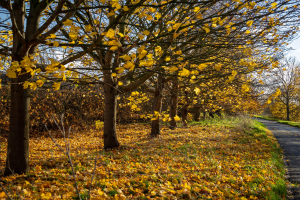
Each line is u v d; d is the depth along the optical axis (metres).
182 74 2.27
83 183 3.30
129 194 2.97
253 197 3.22
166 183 3.38
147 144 7.57
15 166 3.72
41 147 7.70
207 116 23.06
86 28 2.23
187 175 4.11
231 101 12.42
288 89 25.84
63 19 3.55
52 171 3.97
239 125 12.55
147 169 4.22
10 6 2.80
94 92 15.28
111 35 2.10
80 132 12.92
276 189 3.80
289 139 11.10
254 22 4.50
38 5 3.84
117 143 6.71
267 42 4.95
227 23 3.80
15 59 3.40
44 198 2.53
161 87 9.41
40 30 3.17
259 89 6.95
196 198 2.93
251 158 6.19
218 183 3.72
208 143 8.18
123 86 6.62
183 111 14.08
